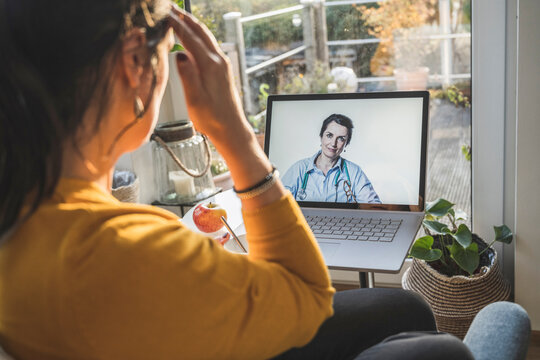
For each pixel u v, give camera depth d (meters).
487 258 1.80
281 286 0.67
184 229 0.65
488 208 1.85
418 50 1.86
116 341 0.58
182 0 1.67
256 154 0.73
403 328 0.95
